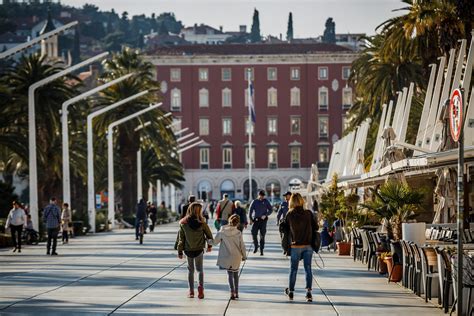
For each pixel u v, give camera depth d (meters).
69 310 21.36
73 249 48.72
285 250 23.00
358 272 31.61
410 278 25.17
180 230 23.78
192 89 183.62
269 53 185.25
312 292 25.11
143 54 183.50
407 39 54.59
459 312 18.28
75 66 57.53
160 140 95.38
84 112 88.12
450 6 50.97
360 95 77.62
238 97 184.00
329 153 184.00
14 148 64.25
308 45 187.88
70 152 83.50
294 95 184.00
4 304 22.55
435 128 38.41
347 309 21.36
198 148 184.12
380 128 54.81
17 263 37.38
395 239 29.20
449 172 33.78
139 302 22.92
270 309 21.47
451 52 40.31
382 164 34.84
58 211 43.72
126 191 91.50
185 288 26.34
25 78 70.81
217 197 184.38
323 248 47.69
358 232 38.16
